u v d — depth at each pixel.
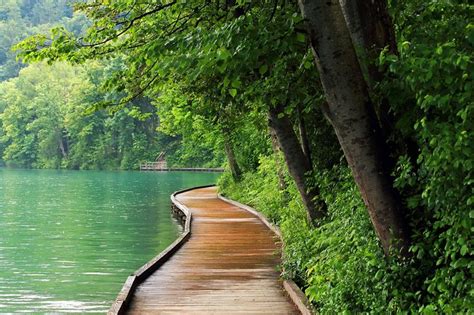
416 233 4.65
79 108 69.75
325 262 6.41
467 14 4.33
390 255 4.84
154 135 69.88
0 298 10.46
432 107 4.29
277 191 15.96
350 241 6.10
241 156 26.34
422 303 4.57
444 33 4.30
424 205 4.74
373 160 4.68
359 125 4.62
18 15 130.12
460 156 3.68
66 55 8.88
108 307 9.88
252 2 6.41
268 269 9.81
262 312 7.03
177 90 11.63
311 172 8.81
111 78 8.94
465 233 3.88
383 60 4.07
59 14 136.12
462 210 3.89
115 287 11.28
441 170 4.02
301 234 8.86
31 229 19.72
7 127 80.25
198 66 5.11
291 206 11.51
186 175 56.66
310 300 6.51
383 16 4.83
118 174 60.47
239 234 14.34
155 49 5.77
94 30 8.81
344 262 5.94
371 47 4.82
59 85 79.19
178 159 66.25
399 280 4.70
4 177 56.03
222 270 9.73
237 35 4.95
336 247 6.36
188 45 5.46
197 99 11.23
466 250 3.78
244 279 8.98
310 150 9.81
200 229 15.34
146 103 67.19
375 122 4.68
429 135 3.84
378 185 4.71
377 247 5.27
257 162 25.80
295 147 9.15
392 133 4.75
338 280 5.72
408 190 4.86
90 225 20.75
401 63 3.98
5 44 116.12
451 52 3.68
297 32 5.00
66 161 75.25
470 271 3.86
